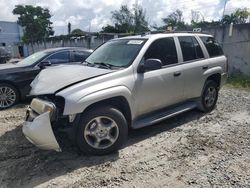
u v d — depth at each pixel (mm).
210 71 6117
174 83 5277
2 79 7211
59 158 4293
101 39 17828
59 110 4062
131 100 4578
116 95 4309
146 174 3824
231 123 5770
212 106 6527
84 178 3750
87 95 4055
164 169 3945
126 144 4777
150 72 4887
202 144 4727
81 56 8617
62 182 3674
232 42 11609
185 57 5652
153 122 4988
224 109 6773
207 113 6430
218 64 6391
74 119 4055
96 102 4223
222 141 4840
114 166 4039
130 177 3756
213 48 6512
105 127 4273
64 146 4664
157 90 4980
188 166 4012
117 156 4340
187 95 5703
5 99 7328
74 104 3959
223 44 11961
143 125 4844
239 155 4309
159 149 4566
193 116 6211
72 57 8461
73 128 4086
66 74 4551
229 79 10969
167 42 5375
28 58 8461
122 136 4395
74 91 4055
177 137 5043
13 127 5781
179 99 5555
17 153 4504
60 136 4531
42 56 8062
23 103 7789
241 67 11430
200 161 4148
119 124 4340
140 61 4785
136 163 4121
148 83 4801
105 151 4316
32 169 4008
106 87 4246
